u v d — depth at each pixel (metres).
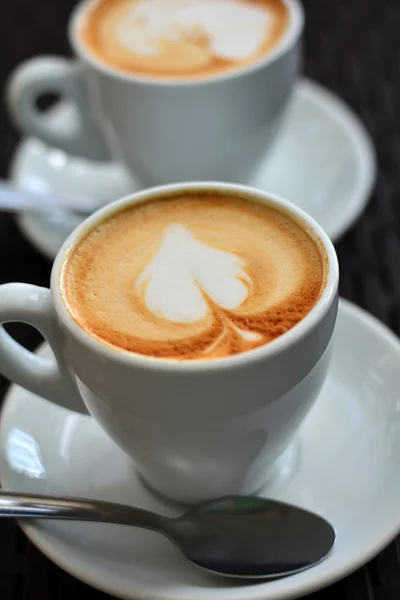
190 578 0.32
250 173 0.47
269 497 0.34
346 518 0.33
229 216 0.34
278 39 0.45
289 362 0.30
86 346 0.31
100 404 0.32
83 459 0.35
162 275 0.33
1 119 0.52
